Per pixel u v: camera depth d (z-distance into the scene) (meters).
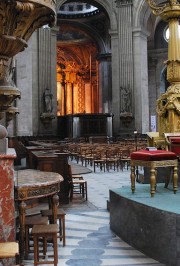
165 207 5.13
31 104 28.25
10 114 9.50
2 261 3.88
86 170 16.75
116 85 32.94
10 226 4.07
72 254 5.29
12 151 4.82
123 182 12.98
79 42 47.44
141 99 31.91
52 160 8.97
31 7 5.93
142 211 5.38
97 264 4.88
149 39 41.34
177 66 8.71
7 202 4.08
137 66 32.00
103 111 42.59
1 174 4.07
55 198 5.00
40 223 5.00
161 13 8.83
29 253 5.32
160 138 8.38
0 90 7.39
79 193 10.53
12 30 6.30
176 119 8.43
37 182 4.73
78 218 7.52
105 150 17.69
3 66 6.86
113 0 32.94
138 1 31.72
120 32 32.34
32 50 28.97
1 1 5.71
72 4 40.81
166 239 4.87
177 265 4.71
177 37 8.79
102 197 10.03
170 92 8.61
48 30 30.02
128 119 31.83
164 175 7.91
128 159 16.86
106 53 42.19
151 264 4.89
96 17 40.81
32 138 26.70
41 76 29.58
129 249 5.53
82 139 31.75
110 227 6.65
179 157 7.55
